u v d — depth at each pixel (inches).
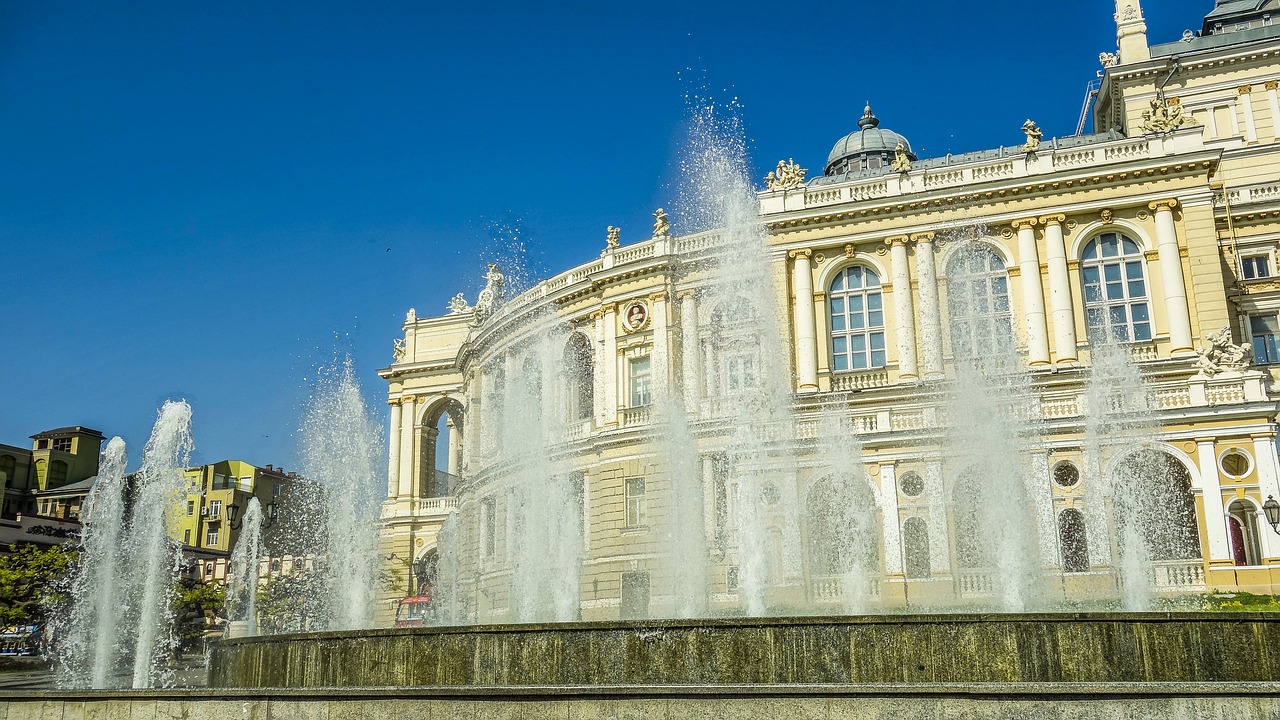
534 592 2055.9
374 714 550.6
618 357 2100.1
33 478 3870.6
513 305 2383.1
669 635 676.7
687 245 2064.5
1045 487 1409.9
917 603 1403.8
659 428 1921.8
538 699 531.8
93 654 1344.7
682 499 1784.0
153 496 1299.2
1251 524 1348.4
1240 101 2255.2
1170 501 1411.2
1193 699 477.1
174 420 1318.9
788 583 1455.5
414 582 2832.2
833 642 653.9
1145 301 1850.4
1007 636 636.7
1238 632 619.2
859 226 1993.1
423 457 2977.4
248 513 2576.3
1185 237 1840.6
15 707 606.5
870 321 1978.3
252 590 2385.6
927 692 497.0
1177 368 1744.6
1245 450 1344.7
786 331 1972.2
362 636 740.7
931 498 1465.3
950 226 1945.1
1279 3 2380.7
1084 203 1891.0
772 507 1524.4
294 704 563.5
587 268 2219.5
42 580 1893.5
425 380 2997.0
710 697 515.8
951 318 1925.4
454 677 709.3
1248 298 1910.7
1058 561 1374.3
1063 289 1867.6
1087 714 484.1
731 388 1963.6
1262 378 1378.0
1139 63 2285.9
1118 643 627.5
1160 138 1877.5
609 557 1943.9
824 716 503.8
